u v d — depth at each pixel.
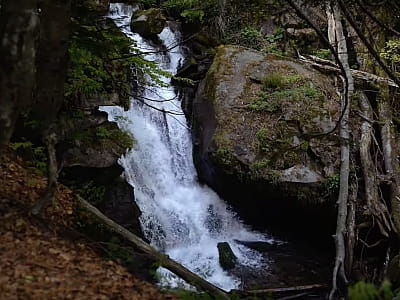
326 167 11.09
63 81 6.25
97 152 9.20
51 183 6.18
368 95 13.25
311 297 9.51
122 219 9.68
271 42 15.34
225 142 11.46
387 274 9.44
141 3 15.87
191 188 12.44
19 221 5.99
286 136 11.47
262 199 11.41
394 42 12.71
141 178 11.46
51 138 6.20
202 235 11.62
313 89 12.45
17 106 5.39
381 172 11.74
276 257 10.95
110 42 7.73
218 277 9.98
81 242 6.43
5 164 7.44
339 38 12.72
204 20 15.55
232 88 12.51
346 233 10.07
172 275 8.06
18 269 4.89
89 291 4.91
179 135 12.99
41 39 5.93
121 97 9.95
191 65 14.05
